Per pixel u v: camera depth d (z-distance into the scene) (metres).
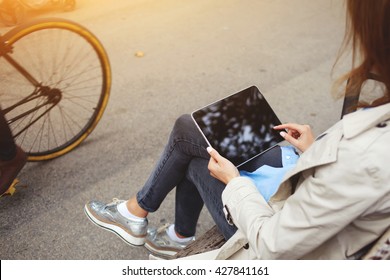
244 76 4.14
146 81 3.90
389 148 0.91
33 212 2.53
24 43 4.15
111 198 2.69
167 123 3.40
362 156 0.93
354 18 0.95
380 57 0.93
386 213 0.98
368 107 0.98
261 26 5.20
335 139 0.99
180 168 1.82
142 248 2.40
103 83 2.92
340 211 0.98
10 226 2.43
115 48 4.40
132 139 3.19
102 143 3.11
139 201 1.98
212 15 5.40
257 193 1.30
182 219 2.08
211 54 4.48
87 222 2.50
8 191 2.58
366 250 1.09
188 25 5.07
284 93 3.94
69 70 3.88
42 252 2.30
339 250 1.09
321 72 4.32
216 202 1.66
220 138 1.65
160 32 4.84
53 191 2.67
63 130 3.18
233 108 1.70
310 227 1.03
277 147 1.73
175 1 5.74
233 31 5.02
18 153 2.42
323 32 5.17
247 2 5.89
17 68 2.56
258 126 1.71
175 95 3.75
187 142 1.74
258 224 1.19
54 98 2.75
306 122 3.60
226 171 1.45
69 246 2.36
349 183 0.95
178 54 4.41
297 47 4.77
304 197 1.04
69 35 4.43
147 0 5.69
